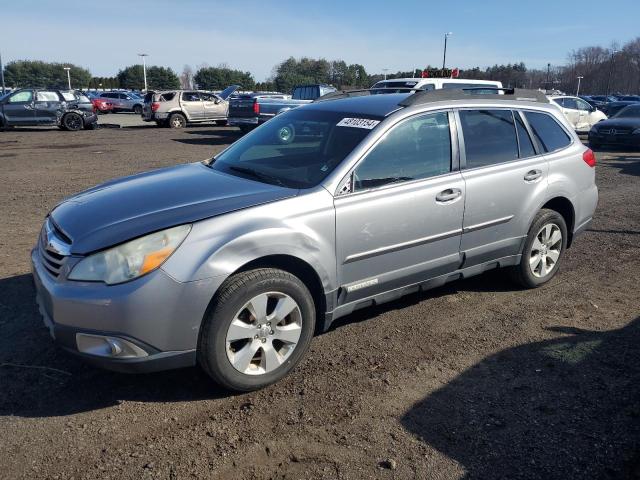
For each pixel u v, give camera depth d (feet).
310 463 9.24
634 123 53.52
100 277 9.85
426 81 43.50
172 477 8.86
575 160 17.31
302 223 11.38
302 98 71.41
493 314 15.34
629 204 29.99
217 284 10.25
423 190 13.32
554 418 10.51
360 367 12.36
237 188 12.11
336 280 12.14
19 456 9.29
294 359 11.69
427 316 15.15
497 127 15.55
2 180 35.06
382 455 9.44
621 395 11.28
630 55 287.28
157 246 9.98
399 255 13.16
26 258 18.93
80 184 34.04
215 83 311.06
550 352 13.15
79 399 10.96
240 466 9.15
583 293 17.01
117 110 147.43
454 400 11.10
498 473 9.04
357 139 12.96
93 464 9.14
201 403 10.93
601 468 9.16
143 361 10.02
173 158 47.47
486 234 14.99
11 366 12.04
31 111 75.66
